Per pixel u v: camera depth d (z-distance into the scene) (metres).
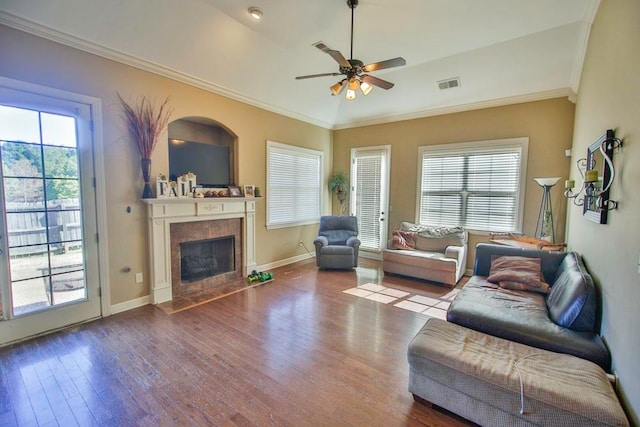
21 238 2.74
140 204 3.53
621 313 1.66
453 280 4.36
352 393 2.08
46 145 2.84
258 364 2.42
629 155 1.65
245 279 4.70
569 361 1.78
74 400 2.00
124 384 2.16
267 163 5.18
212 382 2.19
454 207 5.21
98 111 3.12
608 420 1.35
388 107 5.57
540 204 4.44
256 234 5.10
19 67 2.63
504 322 2.26
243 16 3.32
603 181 2.07
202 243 4.33
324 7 3.11
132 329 3.00
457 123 5.09
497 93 4.55
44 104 2.79
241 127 4.70
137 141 3.43
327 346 2.71
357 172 6.41
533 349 1.93
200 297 3.89
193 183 3.95
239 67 4.10
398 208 5.85
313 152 6.16
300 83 4.91
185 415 1.87
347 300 3.86
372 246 6.28
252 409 1.92
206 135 4.87
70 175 3.00
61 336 2.84
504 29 3.44
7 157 2.64
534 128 4.42
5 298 2.67
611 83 2.09
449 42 3.76
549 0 2.88
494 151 4.77
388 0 2.95
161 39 3.30
